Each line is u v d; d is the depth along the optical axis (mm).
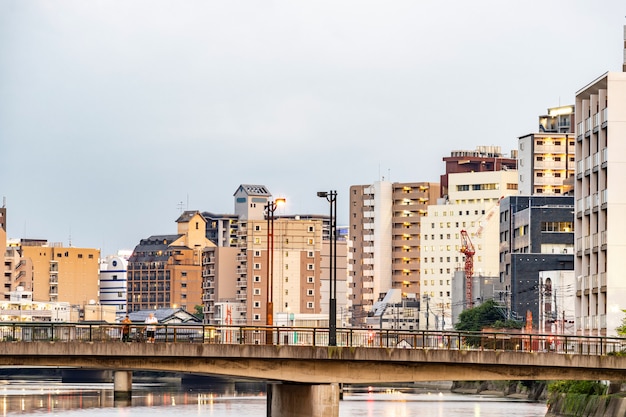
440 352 113000
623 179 187875
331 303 122375
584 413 164250
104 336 108938
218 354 108188
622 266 186250
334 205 128625
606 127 189875
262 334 144500
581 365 115000
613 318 184750
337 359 111062
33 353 103812
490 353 113625
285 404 119562
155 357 107375
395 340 120750
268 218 166250
